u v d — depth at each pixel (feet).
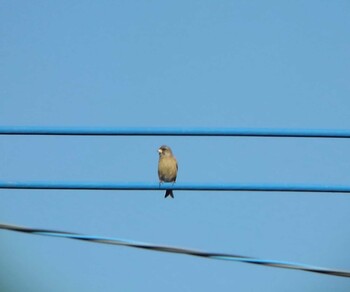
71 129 47.55
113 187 47.52
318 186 46.73
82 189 47.52
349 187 46.80
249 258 42.19
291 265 42.01
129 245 42.29
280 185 47.01
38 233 42.42
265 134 47.42
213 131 47.55
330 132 47.24
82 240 42.55
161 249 42.22
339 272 41.91
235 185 47.19
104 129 47.55
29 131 47.44
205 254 42.04
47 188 47.09
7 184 46.83
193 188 47.26
